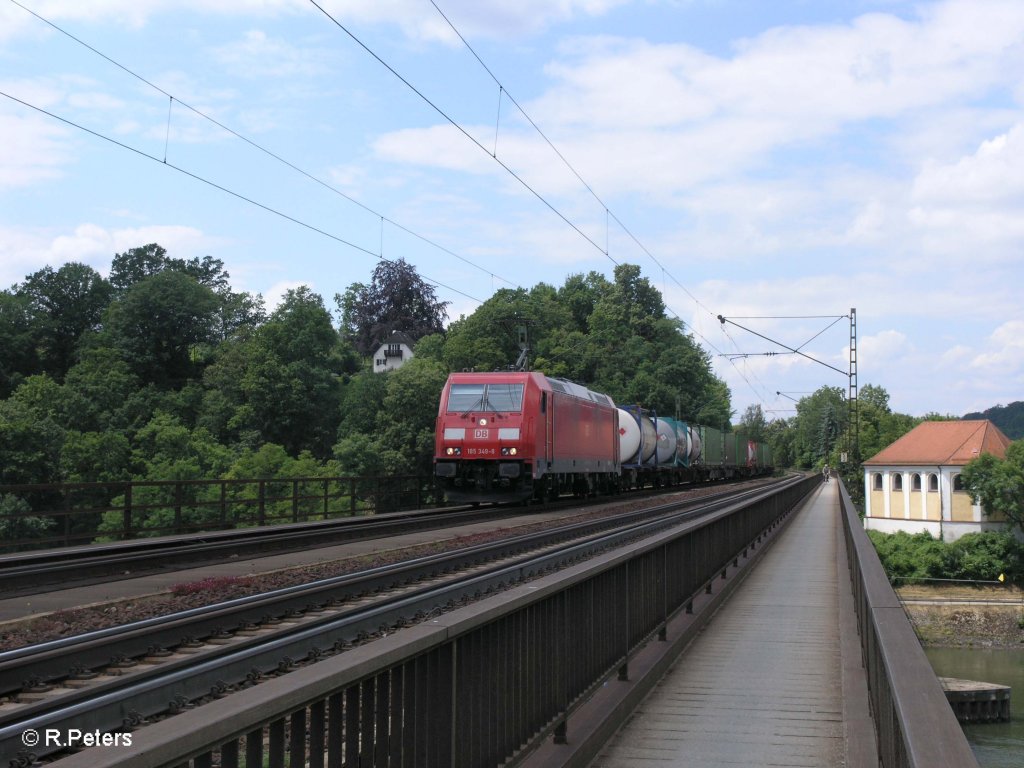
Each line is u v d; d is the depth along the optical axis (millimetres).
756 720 6867
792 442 185250
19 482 49312
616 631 7176
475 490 28469
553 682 5445
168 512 49812
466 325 78375
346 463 56250
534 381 29031
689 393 96938
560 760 5215
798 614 12039
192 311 96250
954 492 63344
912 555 57656
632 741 6316
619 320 105000
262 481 21375
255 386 72312
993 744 17734
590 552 15992
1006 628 46000
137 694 5457
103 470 56844
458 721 4004
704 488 52375
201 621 8484
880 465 70688
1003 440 65250
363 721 3225
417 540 19109
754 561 17922
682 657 9266
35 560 13906
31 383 71125
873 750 5535
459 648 4039
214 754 2645
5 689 6387
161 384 93875
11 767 4512
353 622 8469
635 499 38000
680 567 10250
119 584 12133
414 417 59062
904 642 3787
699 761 5855
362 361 110938
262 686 2693
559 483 32219
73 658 6992
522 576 12781
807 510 41125
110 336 93938
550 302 95750
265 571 13602
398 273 115875
